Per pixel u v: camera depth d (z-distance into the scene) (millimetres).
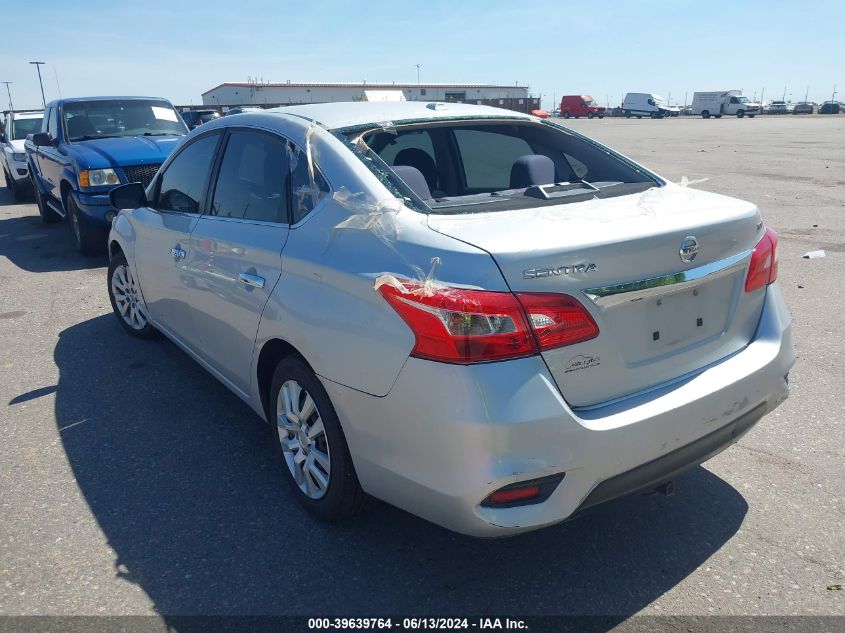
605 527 3064
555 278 2281
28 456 3760
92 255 8664
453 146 3654
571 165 3656
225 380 3795
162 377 4797
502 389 2221
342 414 2668
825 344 5129
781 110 75688
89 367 4996
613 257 2365
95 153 8211
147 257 4512
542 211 2680
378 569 2809
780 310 2998
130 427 4082
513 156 3715
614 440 2338
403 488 2494
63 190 8820
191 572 2807
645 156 20391
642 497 3287
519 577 2756
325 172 2973
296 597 2658
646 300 2500
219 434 3982
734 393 2670
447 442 2273
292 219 3078
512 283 2244
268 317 3041
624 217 2580
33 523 3150
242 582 2744
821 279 6844
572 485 2316
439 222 2549
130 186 4605
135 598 2666
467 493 2264
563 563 2834
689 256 2553
